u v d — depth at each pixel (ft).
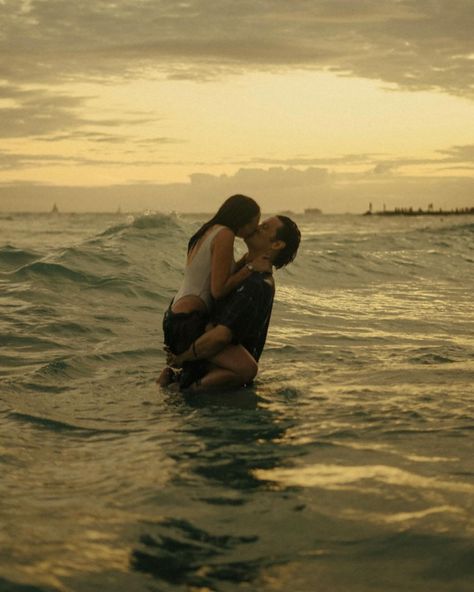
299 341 19.56
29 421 11.05
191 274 14.53
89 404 12.41
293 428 10.62
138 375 15.01
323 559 6.10
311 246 53.31
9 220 226.79
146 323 21.50
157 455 9.32
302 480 8.19
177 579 5.74
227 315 13.70
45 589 5.48
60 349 17.37
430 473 8.38
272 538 6.54
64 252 31.96
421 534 6.55
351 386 13.67
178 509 7.30
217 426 10.85
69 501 7.56
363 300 30.07
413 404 12.01
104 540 6.51
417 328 22.61
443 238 64.39
